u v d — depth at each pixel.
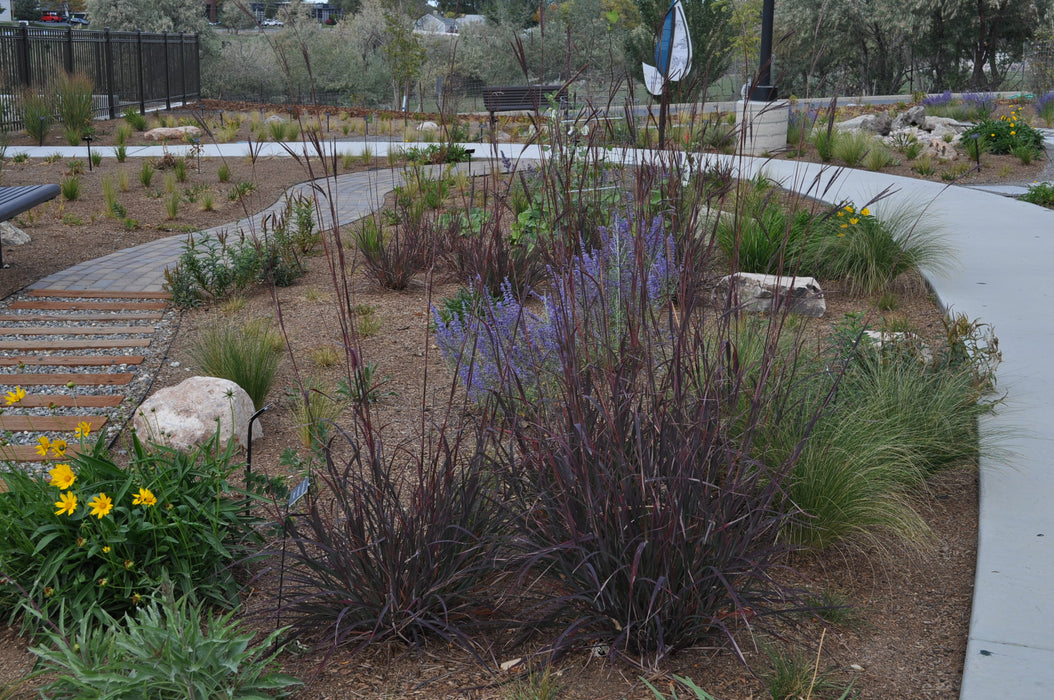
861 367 5.14
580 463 3.20
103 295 8.13
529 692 2.89
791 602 3.31
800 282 7.03
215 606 3.48
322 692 2.96
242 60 36.62
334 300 7.88
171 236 10.80
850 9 33.38
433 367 6.19
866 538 3.96
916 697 2.91
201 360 6.07
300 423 5.10
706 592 3.12
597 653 3.13
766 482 3.71
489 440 3.79
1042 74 28.70
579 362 3.51
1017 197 13.03
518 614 3.34
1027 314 7.02
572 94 4.04
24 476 3.68
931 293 7.77
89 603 3.34
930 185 13.52
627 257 4.66
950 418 4.64
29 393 5.90
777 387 3.83
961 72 36.53
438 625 3.23
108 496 3.54
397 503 3.26
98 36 23.27
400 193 11.26
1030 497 4.20
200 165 16.08
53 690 2.93
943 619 3.38
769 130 15.80
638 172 3.84
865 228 8.12
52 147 18.16
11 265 9.16
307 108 24.22
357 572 3.26
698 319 3.79
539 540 3.28
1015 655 3.05
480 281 4.16
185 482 3.68
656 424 3.17
